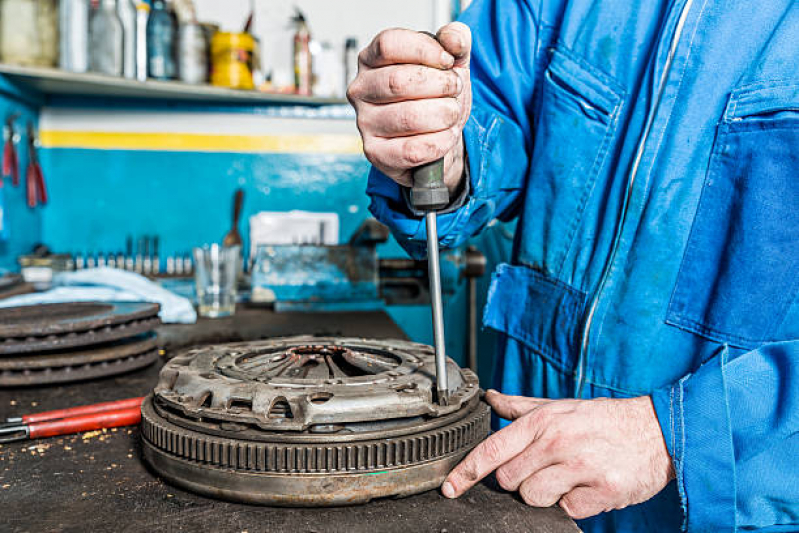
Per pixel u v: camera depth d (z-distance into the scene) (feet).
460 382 2.34
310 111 7.30
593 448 2.01
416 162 2.07
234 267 5.76
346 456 1.87
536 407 2.25
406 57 2.02
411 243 3.21
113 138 6.97
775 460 2.08
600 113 3.09
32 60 5.69
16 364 3.17
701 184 2.83
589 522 3.14
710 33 2.77
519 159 3.42
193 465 1.94
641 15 3.01
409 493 1.96
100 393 3.21
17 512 1.88
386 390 2.06
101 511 1.89
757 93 2.68
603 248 3.08
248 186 7.29
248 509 1.90
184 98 6.93
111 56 6.06
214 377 2.21
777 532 2.23
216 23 7.26
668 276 2.91
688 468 2.03
